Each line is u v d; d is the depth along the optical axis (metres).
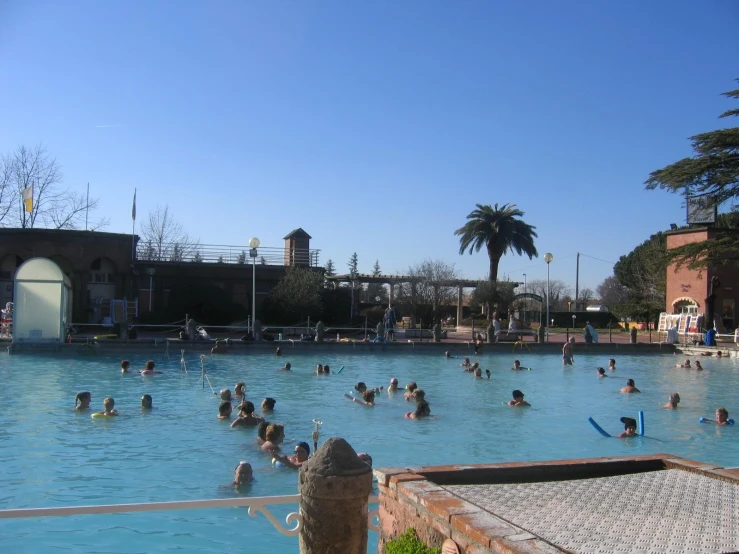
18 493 8.81
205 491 9.05
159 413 14.80
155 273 44.75
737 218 50.84
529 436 13.41
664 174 44.00
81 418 14.09
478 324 54.91
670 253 43.88
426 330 45.50
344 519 4.40
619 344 37.38
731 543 4.21
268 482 9.50
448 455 11.59
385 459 11.23
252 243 33.59
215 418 14.27
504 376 24.70
